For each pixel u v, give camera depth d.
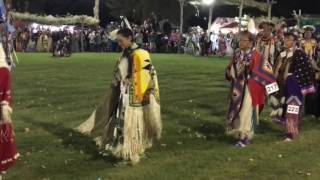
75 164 8.16
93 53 37.78
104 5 62.81
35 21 44.44
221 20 47.62
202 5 55.12
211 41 41.16
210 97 15.16
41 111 12.33
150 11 55.06
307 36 12.88
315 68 12.49
